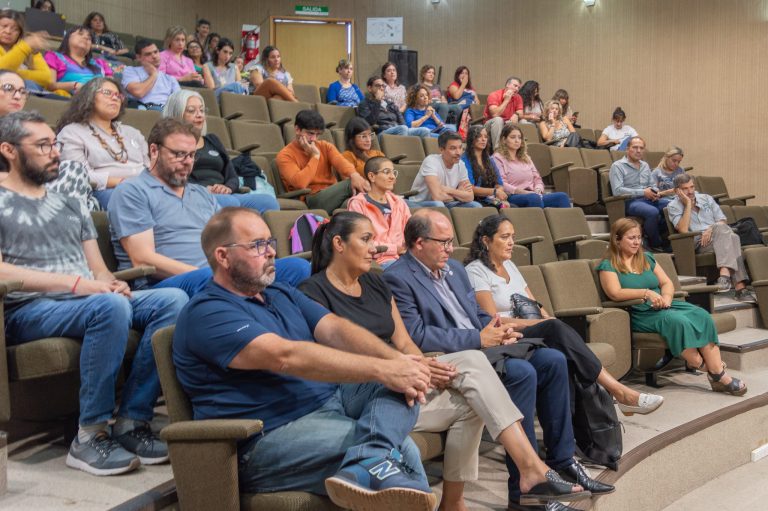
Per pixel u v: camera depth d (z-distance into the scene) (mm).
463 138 4973
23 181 1571
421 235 1854
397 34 6836
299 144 3055
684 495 2162
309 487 1229
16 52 2955
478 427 1506
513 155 3895
